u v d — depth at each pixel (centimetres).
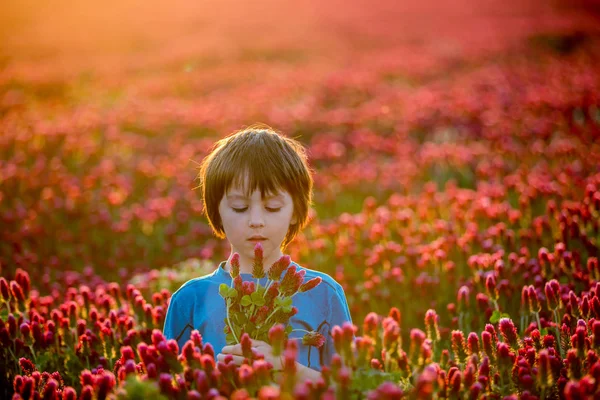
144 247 761
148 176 1027
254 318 265
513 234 604
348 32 3089
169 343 268
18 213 843
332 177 999
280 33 3138
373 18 3581
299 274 267
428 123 1346
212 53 2664
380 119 1400
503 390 299
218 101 1716
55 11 4275
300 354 288
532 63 2102
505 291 447
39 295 607
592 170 850
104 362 391
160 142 1298
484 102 1484
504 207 692
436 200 775
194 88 1977
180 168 1086
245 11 3912
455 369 284
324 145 1177
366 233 686
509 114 1356
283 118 1414
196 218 862
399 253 601
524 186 783
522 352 326
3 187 961
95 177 974
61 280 639
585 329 326
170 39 3216
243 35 3145
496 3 4019
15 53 3039
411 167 1001
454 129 1300
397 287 540
